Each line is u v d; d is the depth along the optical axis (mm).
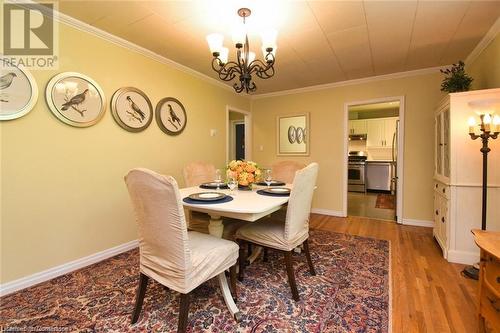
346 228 3381
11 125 1808
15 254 1840
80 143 2223
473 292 1794
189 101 3432
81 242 2240
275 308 1619
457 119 2234
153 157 2920
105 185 2428
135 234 2713
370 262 2299
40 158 1963
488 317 1243
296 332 1400
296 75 3619
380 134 6566
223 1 1878
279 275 2064
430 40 2510
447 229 2355
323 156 4184
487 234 1418
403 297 1740
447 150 2443
